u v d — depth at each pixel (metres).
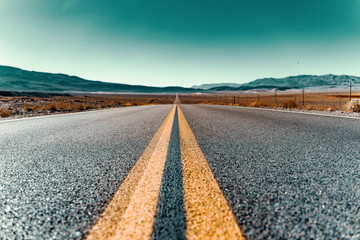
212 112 9.90
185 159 2.08
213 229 0.89
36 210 1.10
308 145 2.66
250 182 1.45
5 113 9.54
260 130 4.01
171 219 0.97
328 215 1.01
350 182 1.42
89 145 2.88
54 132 4.16
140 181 1.49
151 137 3.47
